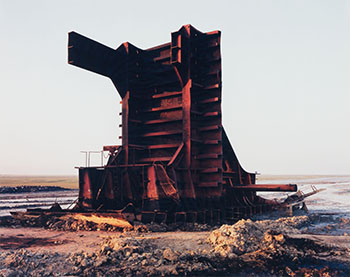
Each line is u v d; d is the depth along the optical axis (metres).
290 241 18.42
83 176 27.28
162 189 23.47
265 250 16.95
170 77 28.34
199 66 27.33
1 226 24.91
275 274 14.23
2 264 14.12
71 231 22.52
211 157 26.05
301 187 101.44
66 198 64.06
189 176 25.34
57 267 14.05
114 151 28.41
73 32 25.64
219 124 26.48
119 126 29.17
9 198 65.00
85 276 13.40
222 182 25.91
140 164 26.69
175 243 18.00
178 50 25.77
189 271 14.14
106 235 20.77
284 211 35.00
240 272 14.33
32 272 13.49
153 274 13.77
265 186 28.98
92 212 24.28
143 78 29.55
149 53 29.50
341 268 15.02
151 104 29.02
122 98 28.73
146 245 17.11
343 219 29.69
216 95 26.73
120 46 29.06
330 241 19.94
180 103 27.53
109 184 26.81
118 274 13.66
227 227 18.95
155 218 22.61
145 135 28.42
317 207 44.28
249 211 30.95
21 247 17.47
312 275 14.14
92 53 27.20
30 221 25.38
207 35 27.20
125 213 22.00
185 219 23.28
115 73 29.14
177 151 25.56
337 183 132.25
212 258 15.76
